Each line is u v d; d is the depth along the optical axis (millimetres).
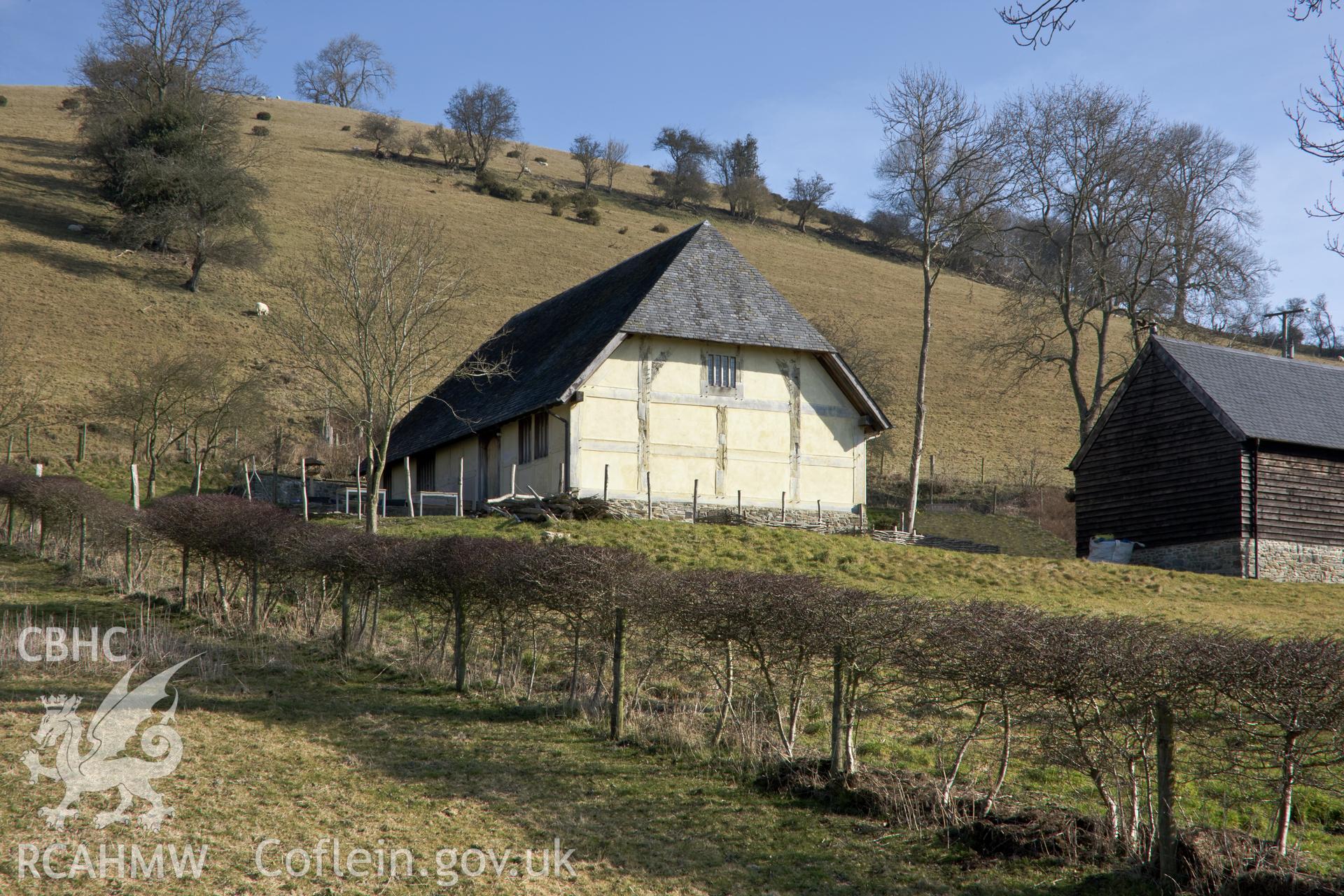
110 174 66000
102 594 18375
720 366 28781
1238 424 28016
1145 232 40469
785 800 9359
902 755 10469
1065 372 65250
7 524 25297
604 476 27062
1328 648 6906
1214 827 8031
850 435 30250
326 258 24469
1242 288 39719
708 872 7859
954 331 71875
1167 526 29938
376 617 14727
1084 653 7504
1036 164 40219
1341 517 29484
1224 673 6980
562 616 13320
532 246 79250
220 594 17078
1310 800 9125
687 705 11859
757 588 9820
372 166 95312
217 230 63125
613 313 29625
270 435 43031
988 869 7863
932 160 36594
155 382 37406
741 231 100125
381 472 22391
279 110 116312
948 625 8484
